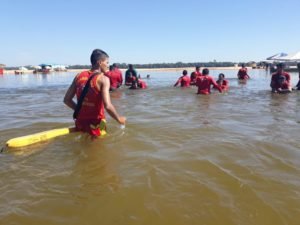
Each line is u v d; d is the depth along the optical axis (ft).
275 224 8.30
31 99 38.11
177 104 31.09
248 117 23.12
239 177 11.24
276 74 43.29
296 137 16.78
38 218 8.58
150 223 8.34
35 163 12.66
